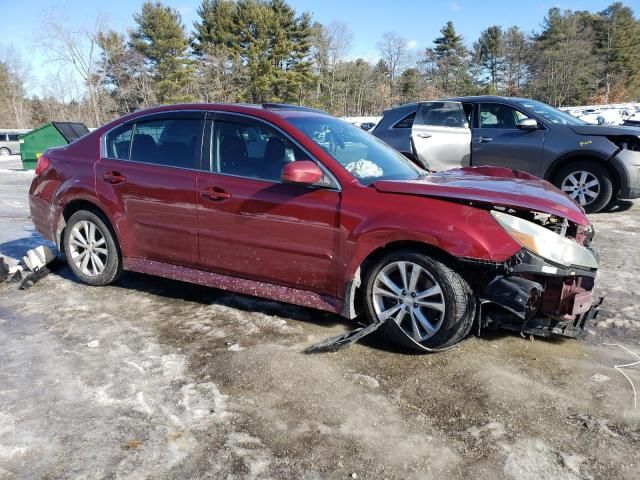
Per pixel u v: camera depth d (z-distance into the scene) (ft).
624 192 23.76
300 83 162.09
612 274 16.17
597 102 203.41
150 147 14.34
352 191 11.46
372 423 8.72
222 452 8.04
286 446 8.17
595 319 12.87
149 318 13.23
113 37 149.69
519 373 10.27
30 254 16.48
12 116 174.19
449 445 8.16
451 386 9.82
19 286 15.74
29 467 7.77
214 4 165.78
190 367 10.64
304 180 11.28
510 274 10.41
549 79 201.36
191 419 8.87
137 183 14.10
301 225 11.82
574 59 197.36
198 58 163.43
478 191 10.83
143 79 153.38
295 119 13.03
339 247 11.48
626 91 204.33
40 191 16.17
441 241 10.37
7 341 12.01
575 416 8.86
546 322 10.95
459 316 10.60
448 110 26.07
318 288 12.01
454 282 10.55
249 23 160.25
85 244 15.47
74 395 9.68
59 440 8.36
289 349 11.34
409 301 11.10
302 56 164.35
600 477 7.44
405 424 8.70
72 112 160.04
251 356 11.02
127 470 7.67
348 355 11.05
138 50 154.10
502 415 8.90
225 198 12.70
